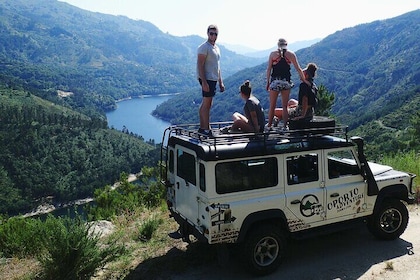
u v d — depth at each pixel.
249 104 6.46
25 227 8.82
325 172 6.40
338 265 6.37
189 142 6.02
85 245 6.07
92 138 179.62
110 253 6.52
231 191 5.68
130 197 15.65
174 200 6.80
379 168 7.61
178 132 6.84
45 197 133.38
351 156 6.74
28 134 158.88
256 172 5.86
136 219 9.88
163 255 6.92
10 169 139.88
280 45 7.52
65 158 155.62
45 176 140.75
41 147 158.12
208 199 5.53
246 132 6.53
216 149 5.56
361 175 6.79
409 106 120.38
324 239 7.42
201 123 7.09
